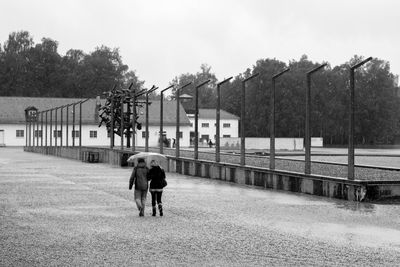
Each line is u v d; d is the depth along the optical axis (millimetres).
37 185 27562
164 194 23359
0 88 149625
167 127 106438
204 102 169875
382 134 111625
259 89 107500
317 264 10742
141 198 17031
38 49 156125
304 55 121688
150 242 12836
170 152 46281
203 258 11211
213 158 36812
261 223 15648
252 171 27734
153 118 106188
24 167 43406
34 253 11617
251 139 89125
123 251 11844
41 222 15734
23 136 104312
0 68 150375
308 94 24172
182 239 13211
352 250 12016
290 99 105250
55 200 21156
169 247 12273
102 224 15398
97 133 104250
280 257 11320
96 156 51469
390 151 71250
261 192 24312
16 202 20500
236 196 22656
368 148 89938
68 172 37656
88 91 152500
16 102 106438
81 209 18562
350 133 21500
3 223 15555
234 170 29578
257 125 107438
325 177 22422
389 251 11930
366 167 28734
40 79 155000
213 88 175375
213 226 15117
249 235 13766
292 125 106000
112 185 27641
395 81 120562
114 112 57125
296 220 16234
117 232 14125
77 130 103688
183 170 36062
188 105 119875
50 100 108000
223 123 118625
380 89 111062
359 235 13805
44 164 48000
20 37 157500
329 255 11516
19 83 149875
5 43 158000
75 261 10906
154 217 16781
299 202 20594
